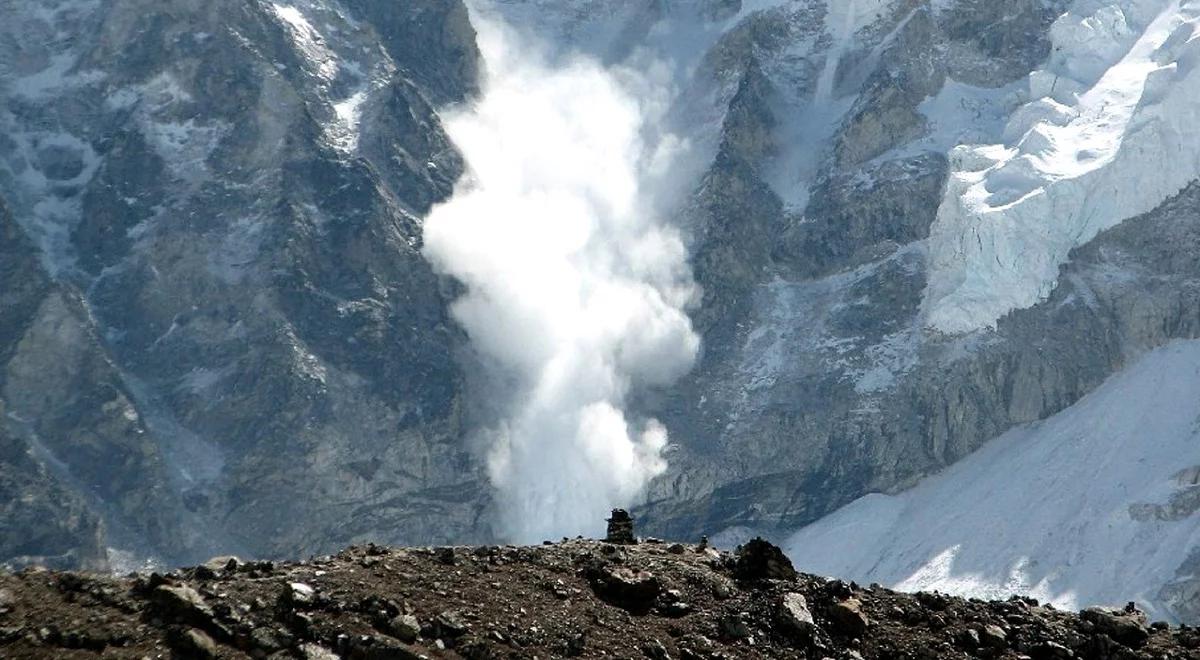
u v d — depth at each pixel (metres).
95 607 99.25
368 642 98.81
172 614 98.62
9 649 92.62
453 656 100.06
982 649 111.88
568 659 102.06
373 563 113.69
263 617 100.44
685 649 106.38
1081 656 113.69
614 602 112.69
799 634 110.62
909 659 110.06
